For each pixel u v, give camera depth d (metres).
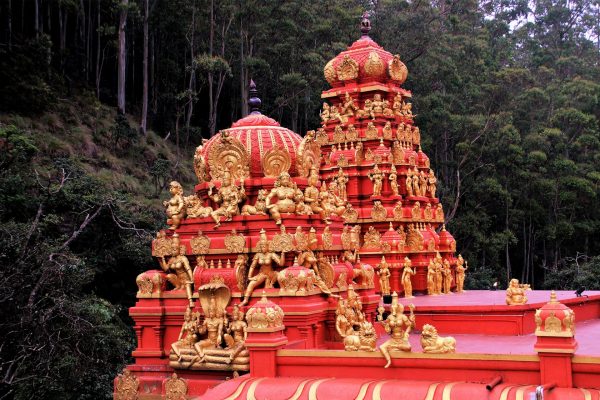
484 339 19.64
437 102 61.91
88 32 57.22
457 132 65.56
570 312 11.71
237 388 12.94
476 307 21.14
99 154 47.97
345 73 27.23
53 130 46.97
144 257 33.47
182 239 16.50
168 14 57.22
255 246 15.53
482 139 67.06
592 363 11.41
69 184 35.06
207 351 14.86
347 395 12.14
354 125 26.94
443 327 21.69
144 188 47.28
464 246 64.25
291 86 55.09
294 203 15.98
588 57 99.75
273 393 12.58
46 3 56.59
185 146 57.56
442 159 66.31
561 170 67.38
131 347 28.55
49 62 51.19
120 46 54.06
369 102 26.83
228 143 16.70
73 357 23.03
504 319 20.77
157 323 16.00
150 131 55.91
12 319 22.11
